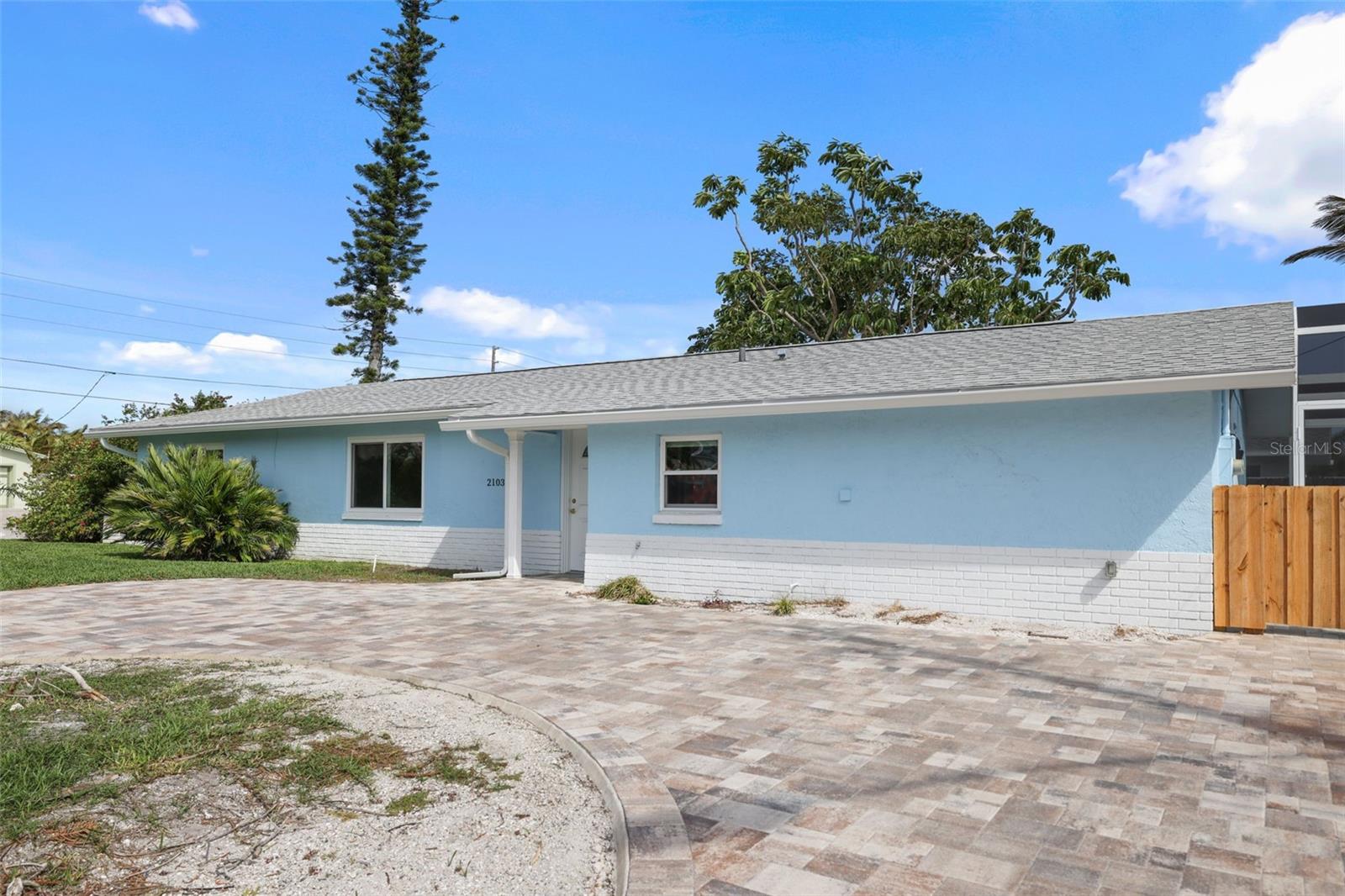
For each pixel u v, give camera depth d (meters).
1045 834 3.80
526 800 4.25
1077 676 6.92
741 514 11.57
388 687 6.52
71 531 21.14
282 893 3.21
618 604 11.20
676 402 11.88
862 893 3.23
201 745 4.92
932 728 5.44
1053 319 25.78
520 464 14.30
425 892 3.25
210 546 16.36
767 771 4.64
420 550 16.27
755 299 27.94
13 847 3.53
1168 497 8.96
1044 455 9.61
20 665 7.18
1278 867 3.46
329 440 17.55
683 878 3.29
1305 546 8.52
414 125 37.56
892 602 10.45
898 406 10.09
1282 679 6.81
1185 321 10.96
